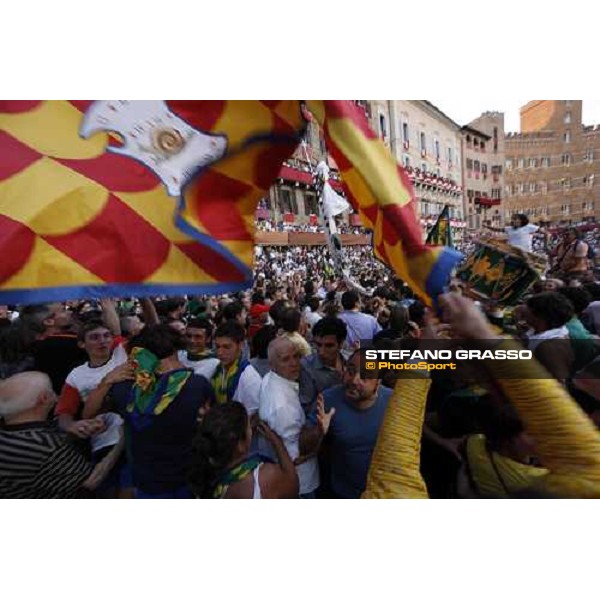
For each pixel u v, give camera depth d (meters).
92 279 1.70
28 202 1.66
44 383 1.90
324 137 1.67
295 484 1.71
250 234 2.00
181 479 1.93
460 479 1.52
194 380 2.01
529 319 1.79
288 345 2.03
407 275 1.47
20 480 1.79
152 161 1.87
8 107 1.74
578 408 0.93
